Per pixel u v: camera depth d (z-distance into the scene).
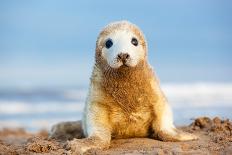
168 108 11.23
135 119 10.97
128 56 10.20
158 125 11.05
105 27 11.12
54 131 12.88
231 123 12.28
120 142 11.00
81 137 12.33
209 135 11.59
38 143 10.59
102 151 10.22
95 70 11.09
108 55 10.53
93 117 10.88
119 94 10.74
